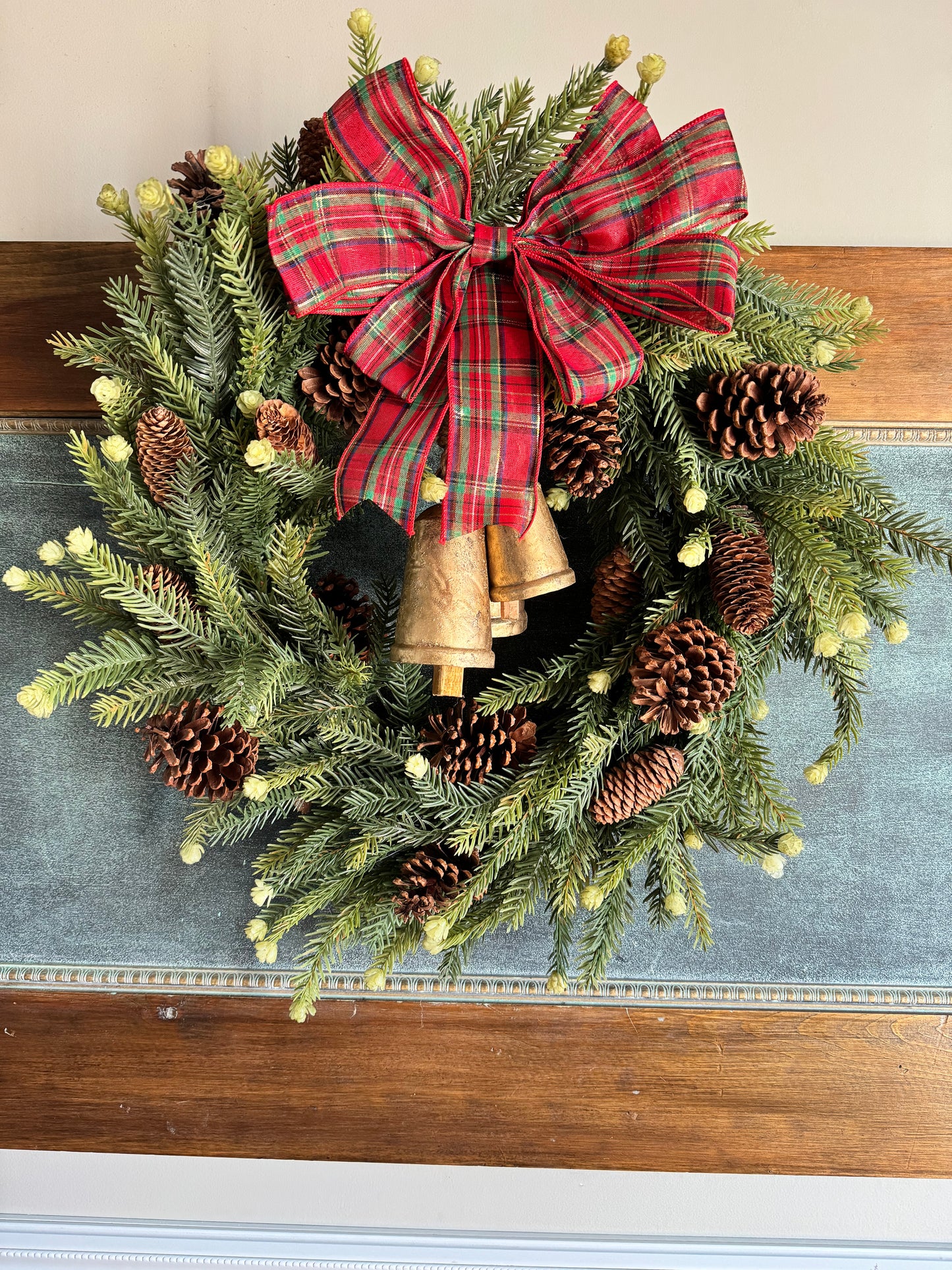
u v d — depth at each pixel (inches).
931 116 36.0
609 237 27.9
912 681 35.8
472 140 29.0
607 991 35.6
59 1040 35.7
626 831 30.8
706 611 30.4
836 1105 35.6
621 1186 37.4
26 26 35.9
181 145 35.9
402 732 32.1
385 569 35.2
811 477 30.1
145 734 34.6
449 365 26.8
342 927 31.2
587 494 29.1
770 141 36.0
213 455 29.3
